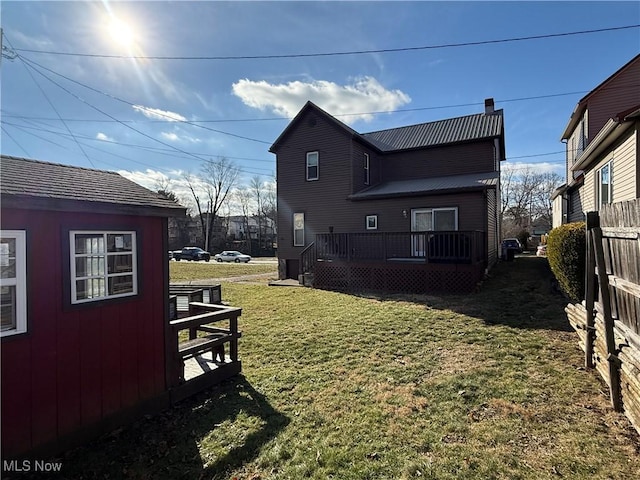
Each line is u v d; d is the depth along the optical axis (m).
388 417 3.32
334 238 11.47
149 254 3.80
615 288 3.35
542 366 4.30
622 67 11.81
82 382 3.12
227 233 53.22
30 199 2.69
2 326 2.68
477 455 2.66
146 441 3.19
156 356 3.80
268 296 10.58
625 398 3.02
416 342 5.48
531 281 9.80
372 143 15.30
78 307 3.11
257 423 3.39
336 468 2.62
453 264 9.37
